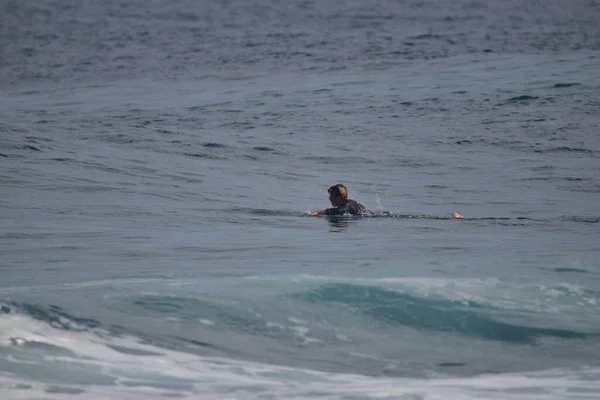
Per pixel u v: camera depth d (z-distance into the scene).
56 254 39.59
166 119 108.00
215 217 53.84
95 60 183.38
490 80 130.38
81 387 19.92
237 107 117.31
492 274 32.38
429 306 27.73
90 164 72.19
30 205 55.09
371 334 25.45
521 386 21.12
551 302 28.53
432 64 154.25
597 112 105.25
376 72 147.50
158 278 32.78
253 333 25.05
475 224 52.06
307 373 22.09
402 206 62.25
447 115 105.88
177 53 188.25
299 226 50.59
